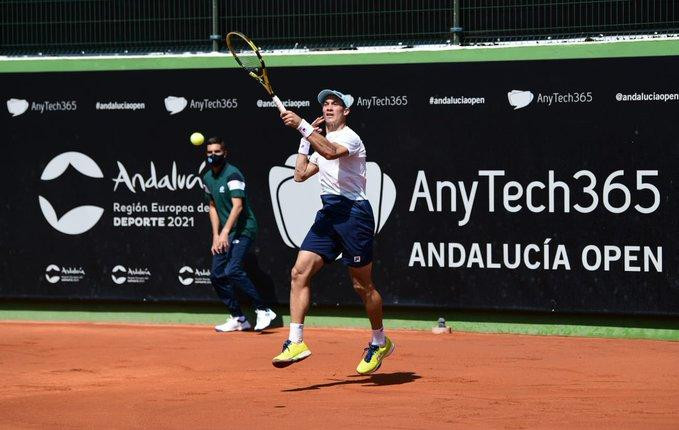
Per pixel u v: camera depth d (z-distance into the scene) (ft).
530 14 50.85
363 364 36.83
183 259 53.26
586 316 48.65
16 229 55.21
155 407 32.60
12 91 55.01
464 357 42.70
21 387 36.94
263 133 52.19
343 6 53.31
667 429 28.43
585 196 48.11
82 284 54.49
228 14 54.70
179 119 53.21
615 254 47.70
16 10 56.49
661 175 47.06
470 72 49.60
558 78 48.39
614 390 34.99
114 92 53.93
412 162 50.39
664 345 45.96
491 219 49.37
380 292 50.83
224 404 32.86
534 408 31.65
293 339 34.60
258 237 52.31
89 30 55.98
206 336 49.60
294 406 32.27
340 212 35.06
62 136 54.54
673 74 46.83
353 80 51.11
